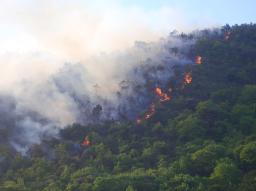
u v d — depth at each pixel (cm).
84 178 18300
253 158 18362
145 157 19925
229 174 17600
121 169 19225
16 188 18125
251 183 16925
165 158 19775
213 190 17062
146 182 17612
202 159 18762
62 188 18238
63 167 19825
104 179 17600
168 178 17912
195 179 17762
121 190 17338
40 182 18900
